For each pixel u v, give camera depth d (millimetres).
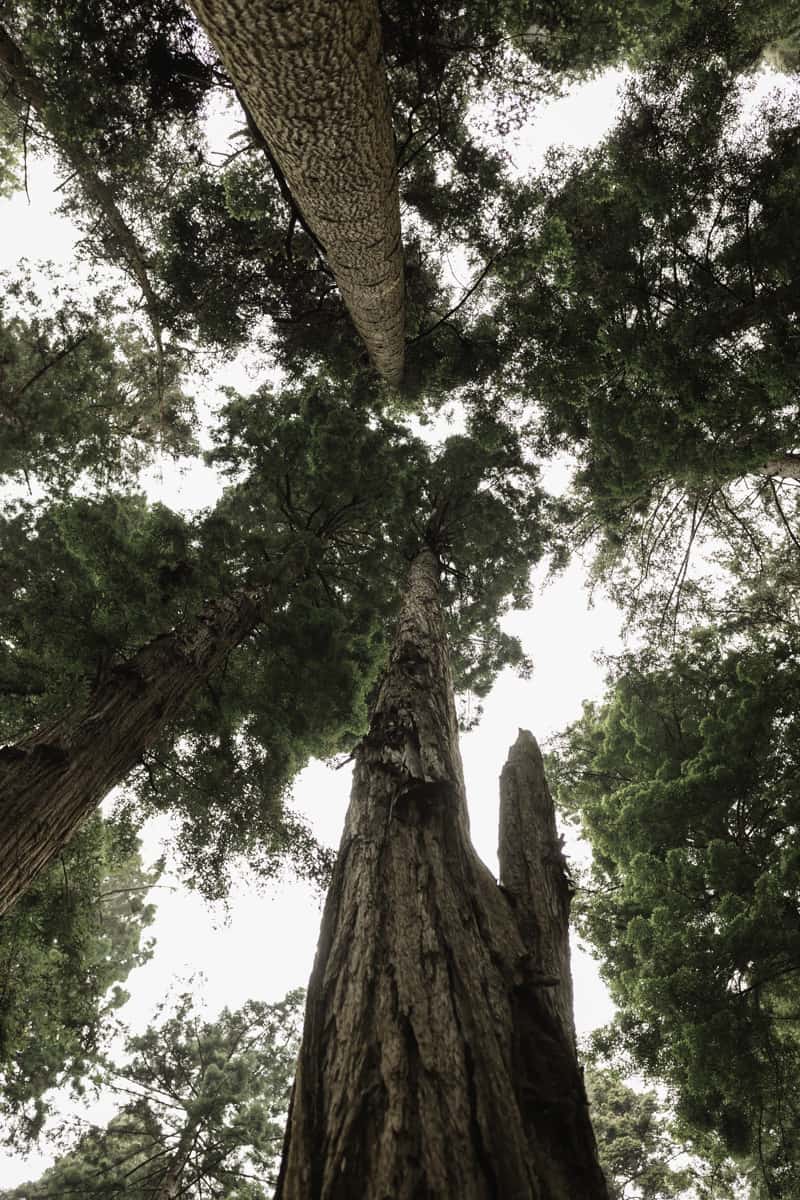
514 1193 1626
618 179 9023
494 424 11539
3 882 4613
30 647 9117
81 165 10203
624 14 7898
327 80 3959
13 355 12219
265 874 10234
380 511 12703
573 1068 2148
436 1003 2189
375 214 5723
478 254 9578
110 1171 15445
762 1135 9289
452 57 7938
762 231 8672
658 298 9391
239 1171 14344
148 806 10531
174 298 10016
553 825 3676
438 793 3521
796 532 13875
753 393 8656
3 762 5293
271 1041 17594
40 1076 14117
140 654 7180
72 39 7383
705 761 10539
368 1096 1853
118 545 9039
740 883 9055
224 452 12422
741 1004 8375
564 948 2938
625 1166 16469
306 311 10227
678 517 13703
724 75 8836
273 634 10266
